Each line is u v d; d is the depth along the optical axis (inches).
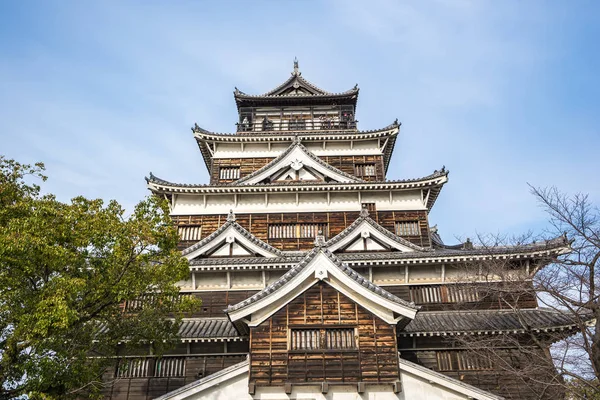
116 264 602.9
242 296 940.6
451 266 942.4
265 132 1401.3
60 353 543.5
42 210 567.2
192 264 929.5
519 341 802.8
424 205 1193.4
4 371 523.8
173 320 865.5
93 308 601.9
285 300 673.0
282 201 1203.2
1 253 510.0
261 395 622.5
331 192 1200.8
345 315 663.8
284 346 647.1
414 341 816.9
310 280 683.4
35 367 512.7
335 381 626.5
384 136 1369.3
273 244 1151.6
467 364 808.3
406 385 628.4
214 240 997.8
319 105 1598.2
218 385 632.4
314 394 623.8
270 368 634.2
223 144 1389.0
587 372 616.4
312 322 659.4
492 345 767.7
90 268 605.3
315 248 698.2
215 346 836.6
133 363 829.8
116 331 638.5
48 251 533.3
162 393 811.4
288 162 1269.7
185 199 1206.3
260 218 1180.5
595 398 586.9
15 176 621.0
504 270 843.4
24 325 510.6
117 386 816.9
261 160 1370.6
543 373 681.0
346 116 1521.9
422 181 1174.3
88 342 617.0
